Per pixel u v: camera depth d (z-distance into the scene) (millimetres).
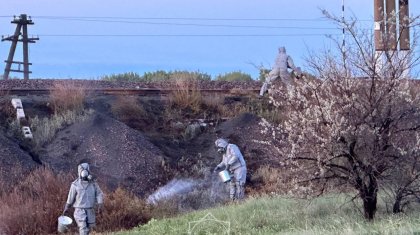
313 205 15594
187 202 20125
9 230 17500
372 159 13883
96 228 17719
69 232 17438
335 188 14602
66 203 16781
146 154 21984
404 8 16312
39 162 21469
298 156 14305
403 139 13906
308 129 14141
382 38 14242
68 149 22109
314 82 14305
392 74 13977
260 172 21906
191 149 23750
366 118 13891
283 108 18625
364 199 14156
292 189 14836
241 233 14188
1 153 20438
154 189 20953
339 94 14039
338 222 13523
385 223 12906
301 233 12953
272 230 14180
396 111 13891
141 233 16047
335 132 13859
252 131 23891
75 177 20156
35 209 17922
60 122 23484
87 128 22719
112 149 21922
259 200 17859
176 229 15344
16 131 22734
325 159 14102
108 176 21094
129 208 18531
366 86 13961
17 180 19703
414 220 12992
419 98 14031
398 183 14109
